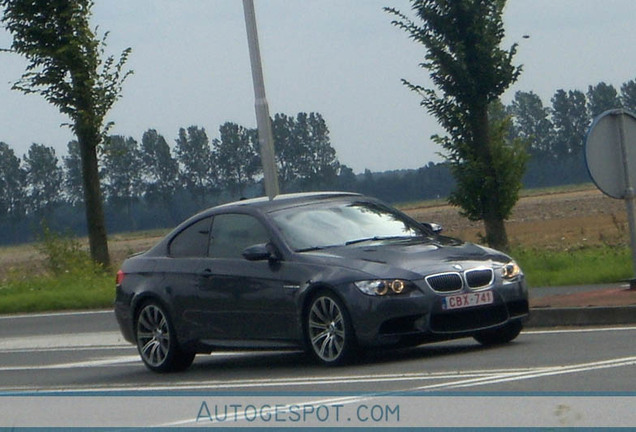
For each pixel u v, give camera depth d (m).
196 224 29.95
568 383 21.31
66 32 67.56
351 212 28.86
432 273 25.50
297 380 25.02
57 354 36.28
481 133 63.00
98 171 70.44
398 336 25.19
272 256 27.38
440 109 62.69
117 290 31.14
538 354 25.62
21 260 171.38
